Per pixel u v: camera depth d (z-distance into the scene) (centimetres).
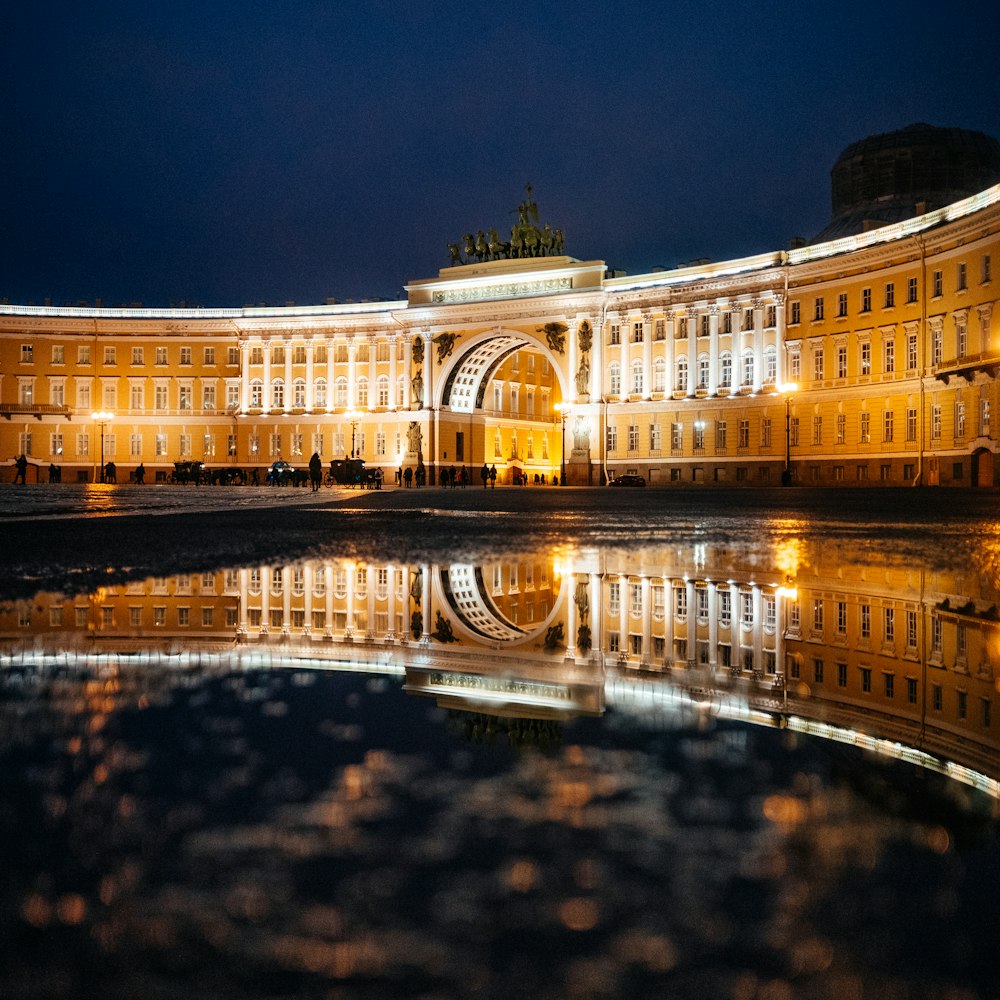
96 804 246
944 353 6350
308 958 171
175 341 10256
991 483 5888
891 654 534
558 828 233
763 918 186
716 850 220
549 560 1075
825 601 755
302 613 661
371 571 935
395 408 9662
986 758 313
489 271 9244
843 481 7225
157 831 227
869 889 199
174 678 431
